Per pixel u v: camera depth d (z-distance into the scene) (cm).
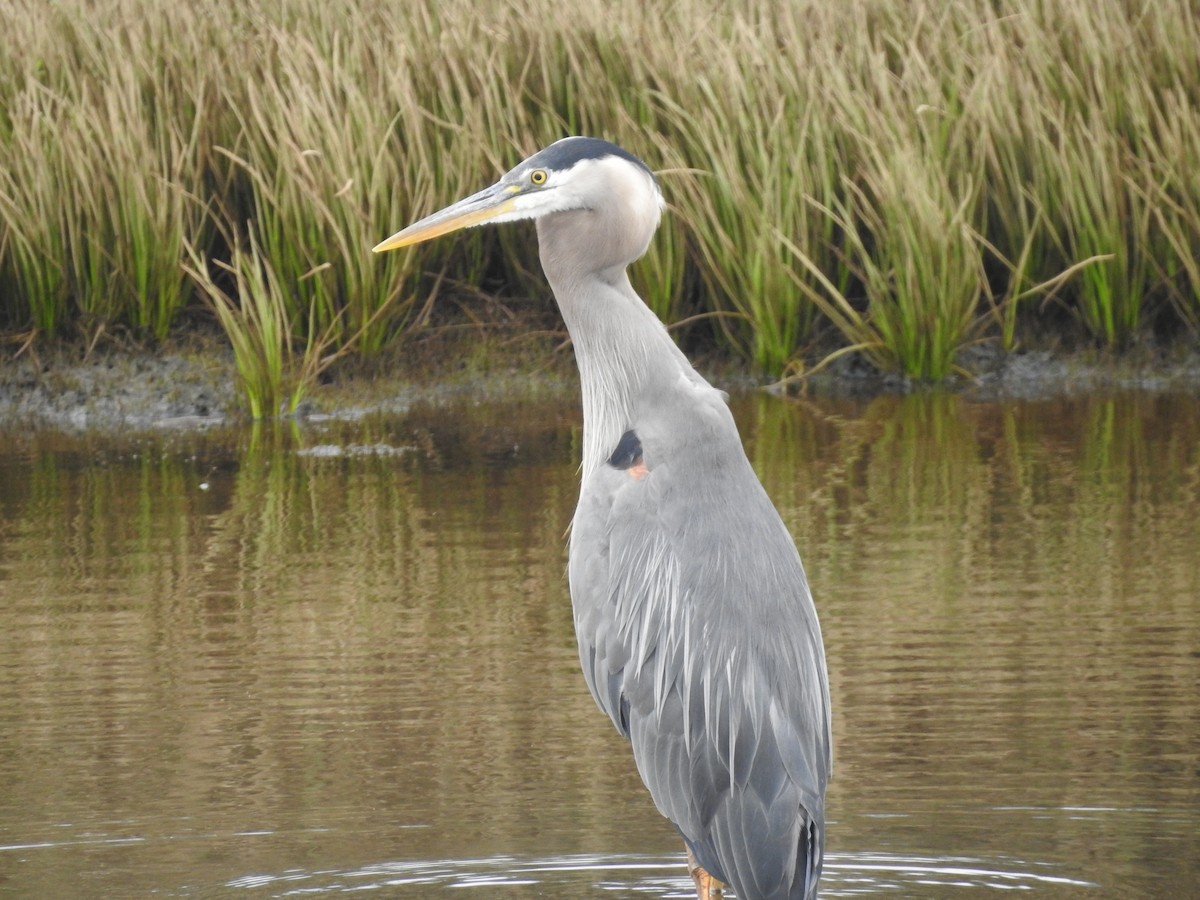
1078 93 1747
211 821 734
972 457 1349
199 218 1723
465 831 723
